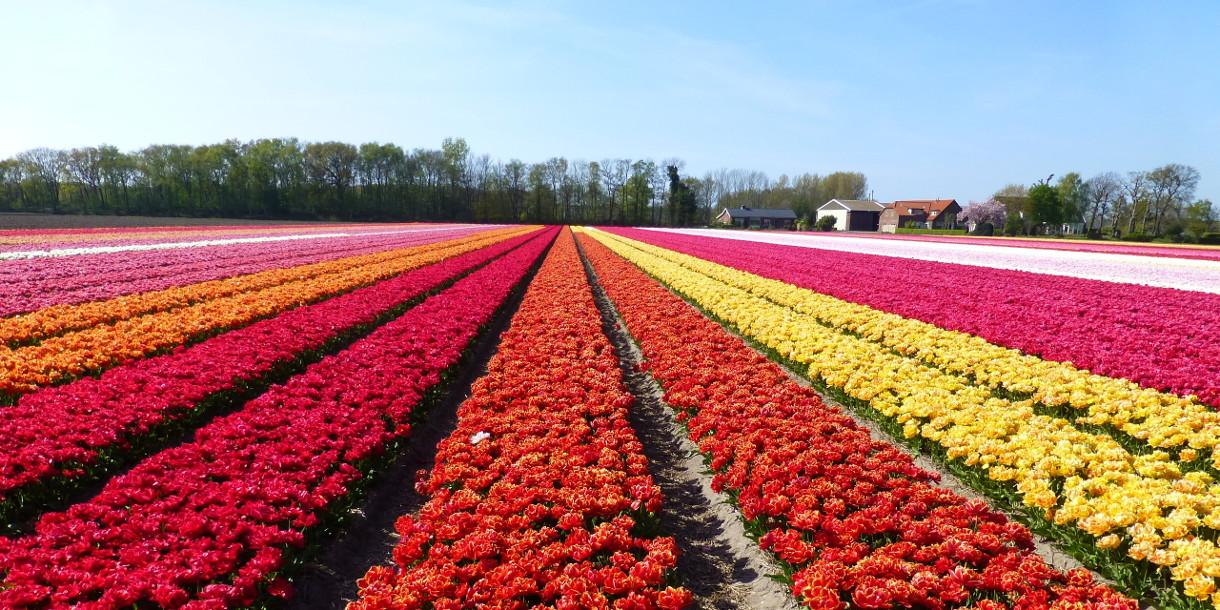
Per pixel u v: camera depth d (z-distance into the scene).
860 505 6.95
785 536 6.32
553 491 7.28
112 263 27.83
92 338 13.22
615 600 5.50
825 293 23.16
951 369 12.73
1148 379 11.19
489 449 8.76
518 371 12.40
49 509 7.51
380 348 13.52
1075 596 5.20
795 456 8.12
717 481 7.94
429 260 32.56
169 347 13.40
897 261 35.47
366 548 7.40
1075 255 42.16
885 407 10.10
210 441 8.34
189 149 118.00
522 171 141.00
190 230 59.59
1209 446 8.39
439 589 5.54
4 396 10.05
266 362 12.15
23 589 5.09
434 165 132.88
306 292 20.09
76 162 115.62
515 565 5.89
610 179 144.50
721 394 10.79
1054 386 10.72
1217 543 6.16
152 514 6.49
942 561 5.73
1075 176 104.44
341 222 109.75
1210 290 23.16
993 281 25.25
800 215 155.88
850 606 5.57
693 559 7.29
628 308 20.39
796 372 14.04
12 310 16.16
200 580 5.62
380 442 8.91
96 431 8.36
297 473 7.62
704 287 24.00
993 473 7.60
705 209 166.88
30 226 59.50
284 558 6.38
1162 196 96.81
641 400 12.80
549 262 35.56
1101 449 8.05
